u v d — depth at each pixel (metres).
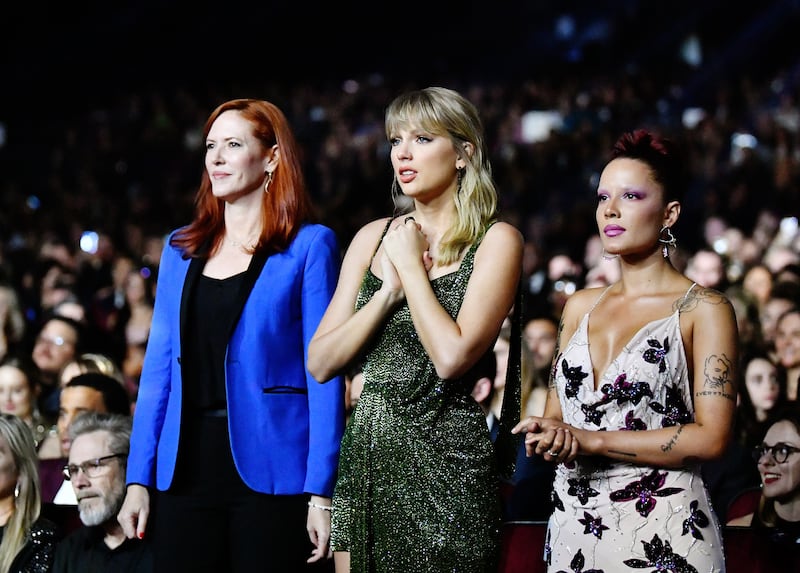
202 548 4.27
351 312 4.11
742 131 19.50
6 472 5.45
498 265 3.92
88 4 25.12
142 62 25.64
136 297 10.99
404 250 3.90
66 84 25.12
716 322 3.83
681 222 17.17
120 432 5.32
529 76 25.36
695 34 24.53
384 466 3.89
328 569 4.79
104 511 5.23
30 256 16.39
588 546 3.83
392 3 26.16
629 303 3.95
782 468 4.95
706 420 3.75
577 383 3.91
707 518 3.79
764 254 13.36
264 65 26.27
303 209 4.51
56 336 8.40
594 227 16.06
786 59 23.70
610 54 25.20
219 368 4.34
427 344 3.80
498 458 4.05
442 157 4.02
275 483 4.28
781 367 6.79
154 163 22.34
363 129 22.59
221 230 4.53
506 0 25.92
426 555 3.84
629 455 3.74
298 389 4.39
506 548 5.05
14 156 23.45
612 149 4.03
